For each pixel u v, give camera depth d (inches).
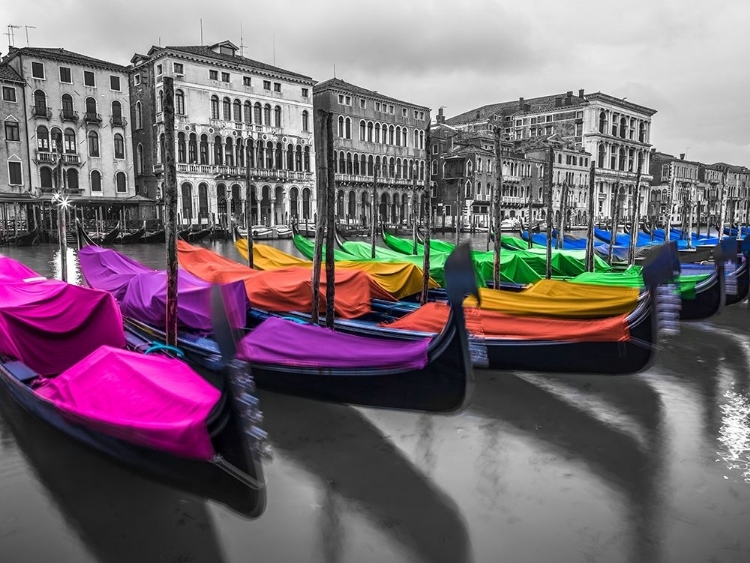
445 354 224.4
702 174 3705.7
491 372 343.9
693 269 578.2
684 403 299.0
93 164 1636.3
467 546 177.3
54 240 1423.5
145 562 169.0
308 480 215.5
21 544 175.6
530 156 2623.0
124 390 200.4
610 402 299.0
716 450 243.6
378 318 391.9
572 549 176.1
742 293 519.5
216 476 175.8
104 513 192.1
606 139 3043.8
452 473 221.8
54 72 1555.1
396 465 227.6
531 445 246.7
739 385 328.8
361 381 246.5
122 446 191.5
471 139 2418.8
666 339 441.1
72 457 227.9
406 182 2282.2
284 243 1595.7
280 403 288.8
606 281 468.4
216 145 1769.2
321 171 399.2
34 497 200.7
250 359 270.2
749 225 2564.0
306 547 176.7
